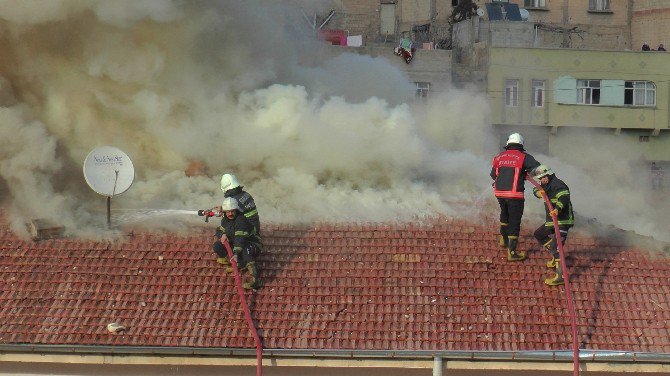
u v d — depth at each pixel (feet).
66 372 70.64
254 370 70.38
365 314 72.08
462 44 262.26
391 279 75.10
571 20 288.10
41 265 76.02
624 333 71.10
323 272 75.77
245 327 70.85
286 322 71.36
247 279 74.54
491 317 71.97
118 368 70.69
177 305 72.69
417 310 72.43
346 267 76.23
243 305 70.95
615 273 76.38
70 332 70.44
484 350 69.21
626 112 252.62
